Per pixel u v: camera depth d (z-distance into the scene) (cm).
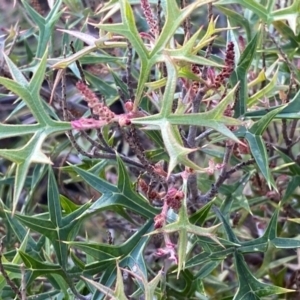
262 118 21
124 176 21
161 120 17
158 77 24
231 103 22
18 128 18
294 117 22
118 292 18
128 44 21
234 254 22
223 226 24
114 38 21
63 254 21
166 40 18
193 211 25
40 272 21
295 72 26
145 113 21
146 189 22
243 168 27
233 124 18
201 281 25
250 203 29
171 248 19
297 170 26
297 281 28
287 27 28
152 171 21
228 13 29
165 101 17
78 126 18
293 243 22
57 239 21
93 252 21
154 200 23
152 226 22
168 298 26
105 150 21
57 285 24
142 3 20
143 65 18
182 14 18
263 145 21
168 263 26
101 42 20
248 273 22
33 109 18
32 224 21
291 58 28
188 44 18
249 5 24
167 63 17
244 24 29
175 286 28
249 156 27
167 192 20
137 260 21
